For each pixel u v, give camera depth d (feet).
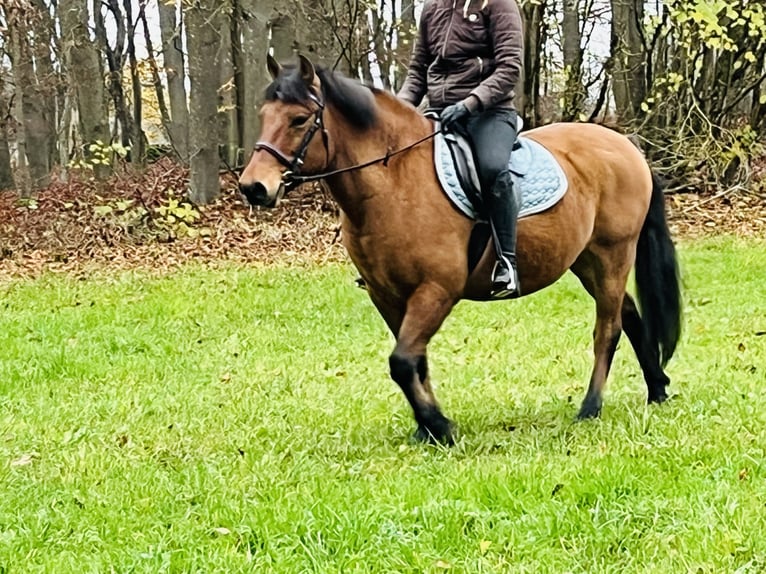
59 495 16.80
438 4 19.90
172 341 31.83
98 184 68.28
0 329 33.86
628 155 22.04
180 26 87.20
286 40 67.72
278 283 42.04
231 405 23.48
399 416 21.98
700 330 30.42
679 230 54.85
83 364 28.48
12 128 84.89
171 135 87.51
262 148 17.39
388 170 18.38
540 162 20.18
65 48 68.64
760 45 62.39
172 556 13.66
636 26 65.36
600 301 21.91
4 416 23.30
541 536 13.97
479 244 19.22
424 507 14.88
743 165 64.49
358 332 32.50
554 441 19.15
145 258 52.65
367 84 18.90
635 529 13.98
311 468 18.07
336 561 13.47
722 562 12.71
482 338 30.50
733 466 16.47
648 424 19.75
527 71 64.49
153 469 18.28
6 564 13.74
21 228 59.16
